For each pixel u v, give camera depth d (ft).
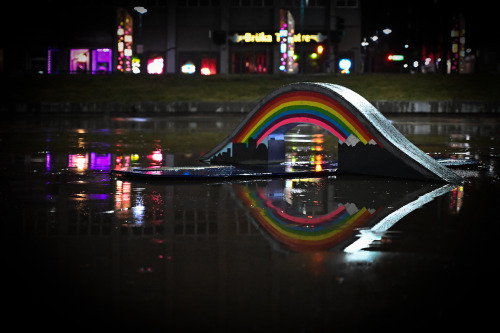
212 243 13.39
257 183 24.13
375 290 9.91
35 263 11.64
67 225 15.48
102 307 9.14
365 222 15.90
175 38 201.05
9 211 17.54
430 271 11.03
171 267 11.35
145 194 21.02
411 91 122.01
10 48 196.75
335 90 27.71
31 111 108.27
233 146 32.63
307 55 204.03
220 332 8.17
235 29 201.05
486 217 16.51
